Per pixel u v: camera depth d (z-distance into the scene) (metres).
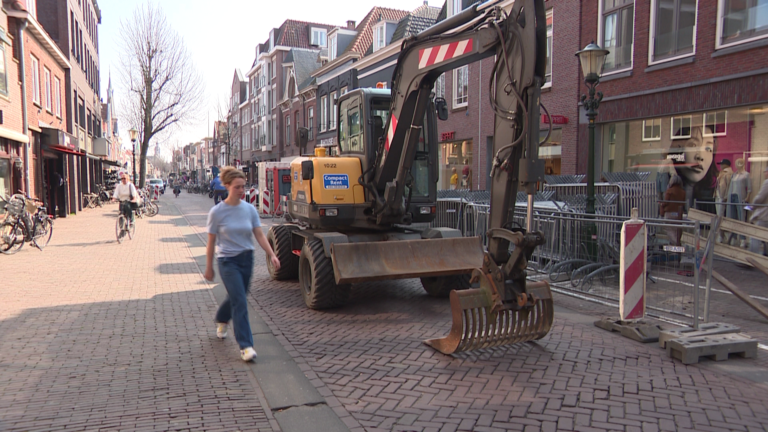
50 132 17.88
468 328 4.57
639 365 4.41
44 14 22.03
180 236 14.45
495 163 4.46
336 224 6.85
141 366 4.39
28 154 15.98
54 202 20.31
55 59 20.27
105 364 4.43
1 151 14.10
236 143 61.12
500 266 4.63
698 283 5.18
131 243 12.80
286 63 40.19
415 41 5.58
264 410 3.57
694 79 10.45
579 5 13.05
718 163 10.22
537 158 4.14
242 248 4.61
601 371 4.27
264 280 8.18
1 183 14.09
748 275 7.86
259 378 4.14
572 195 10.00
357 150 7.01
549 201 9.94
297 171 7.54
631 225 5.21
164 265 9.57
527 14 4.10
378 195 6.56
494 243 4.60
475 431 3.27
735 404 3.64
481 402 3.69
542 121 14.16
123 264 9.66
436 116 7.10
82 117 27.12
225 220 4.60
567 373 4.23
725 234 7.78
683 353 4.44
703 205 10.54
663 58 11.12
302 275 6.54
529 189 4.16
